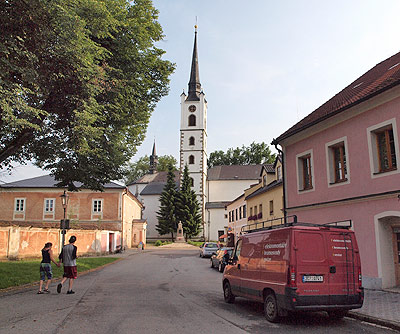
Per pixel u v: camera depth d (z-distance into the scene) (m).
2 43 8.87
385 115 12.59
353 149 14.01
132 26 14.45
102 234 36.91
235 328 7.62
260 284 9.00
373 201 12.93
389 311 8.95
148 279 17.39
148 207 72.88
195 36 75.88
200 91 73.12
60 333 6.98
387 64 17.41
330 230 8.55
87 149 12.94
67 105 12.20
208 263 28.56
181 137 70.56
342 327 7.89
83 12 11.35
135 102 15.58
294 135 17.67
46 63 10.52
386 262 12.52
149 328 7.46
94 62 12.41
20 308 9.59
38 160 14.31
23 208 43.97
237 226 41.81
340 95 19.05
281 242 8.53
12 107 8.98
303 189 17.28
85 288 13.95
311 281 8.09
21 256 26.55
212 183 73.38
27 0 9.05
